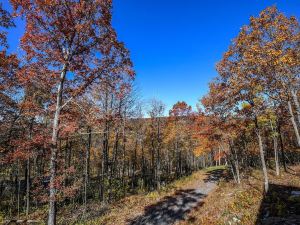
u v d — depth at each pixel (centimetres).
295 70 1312
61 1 1049
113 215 1762
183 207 1892
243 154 3809
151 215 1734
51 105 1174
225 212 1428
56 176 1066
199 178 3375
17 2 997
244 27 1363
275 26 1274
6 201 2805
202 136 2556
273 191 1641
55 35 1091
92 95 1275
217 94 2022
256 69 1388
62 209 2298
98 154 3497
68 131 1105
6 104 1673
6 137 1702
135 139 3459
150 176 4247
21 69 1122
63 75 1123
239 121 2091
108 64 1170
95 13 1115
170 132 3959
